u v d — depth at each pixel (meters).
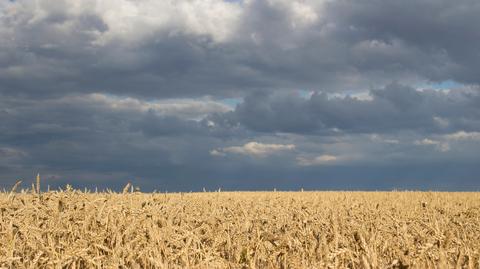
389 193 36.56
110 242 8.84
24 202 10.45
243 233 10.11
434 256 8.36
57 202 10.35
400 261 7.77
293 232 10.66
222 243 9.27
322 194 34.38
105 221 9.30
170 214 11.48
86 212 9.87
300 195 31.16
